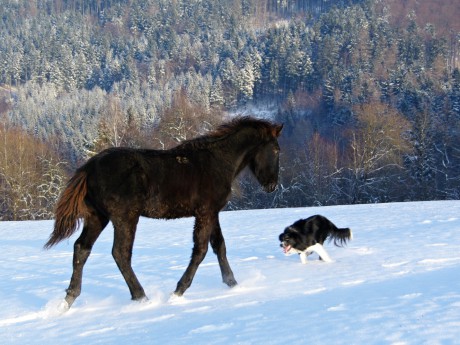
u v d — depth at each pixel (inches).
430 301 213.5
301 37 5792.3
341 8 6953.7
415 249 411.5
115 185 286.2
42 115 4215.1
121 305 289.4
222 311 243.6
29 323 264.4
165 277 361.7
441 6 7263.8
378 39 5260.8
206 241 300.8
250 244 525.3
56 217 292.2
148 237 652.1
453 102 2534.5
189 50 6628.9
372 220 698.8
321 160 1807.3
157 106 3727.9
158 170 293.9
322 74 4539.9
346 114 2854.3
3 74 6643.7
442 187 1836.9
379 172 1755.7
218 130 319.3
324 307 222.8
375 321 189.3
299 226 384.5
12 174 1614.2
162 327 225.0
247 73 4453.7
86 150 1643.7
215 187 305.1
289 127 3004.4
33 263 484.4
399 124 1798.7
